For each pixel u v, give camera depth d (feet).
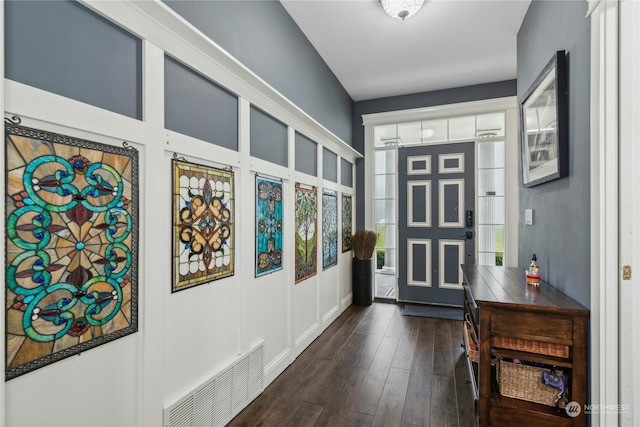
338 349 9.02
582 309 4.67
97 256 3.63
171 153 4.67
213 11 5.53
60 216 3.27
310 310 9.56
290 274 8.22
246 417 5.95
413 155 13.74
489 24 8.82
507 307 5.05
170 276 4.62
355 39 9.61
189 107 5.02
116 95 3.89
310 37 9.53
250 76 6.14
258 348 6.69
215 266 5.55
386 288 14.39
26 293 2.99
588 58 4.70
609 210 4.24
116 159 3.84
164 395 4.52
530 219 7.68
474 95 12.86
